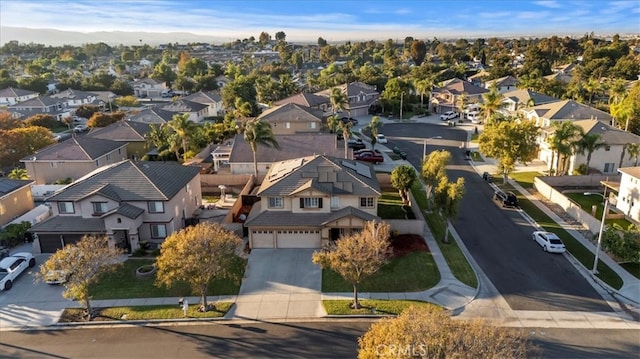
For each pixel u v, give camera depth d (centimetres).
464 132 8319
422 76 13962
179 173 4356
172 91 15050
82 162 5684
